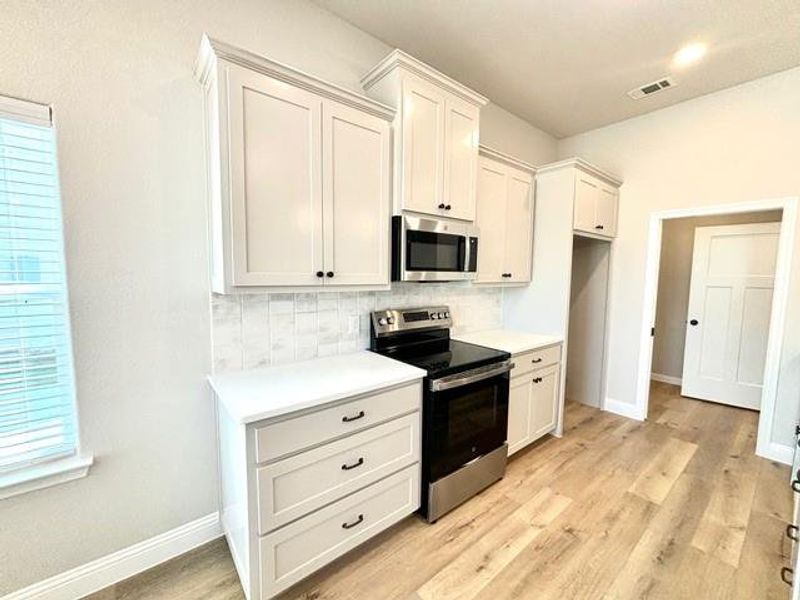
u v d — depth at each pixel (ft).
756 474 8.05
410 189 6.61
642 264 11.00
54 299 4.60
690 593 5.04
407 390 5.97
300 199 5.39
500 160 8.97
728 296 12.42
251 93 4.82
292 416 4.63
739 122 9.12
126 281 4.99
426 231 6.89
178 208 5.31
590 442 9.61
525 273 10.11
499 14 6.63
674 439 9.80
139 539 5.31
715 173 9.56
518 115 10.82
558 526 6.37
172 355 5.41
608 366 11.86
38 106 4.27
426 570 5.41
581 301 12.49
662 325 15.24
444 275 7.36
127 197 4.91
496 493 7.34
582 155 12.14
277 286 5.30
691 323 13.15
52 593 4.67
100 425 4.91
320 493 4.99
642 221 10.93
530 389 8.71
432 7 6.48
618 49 7.62
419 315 8.25
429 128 6.81
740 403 12.21
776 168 8.66
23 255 4.38
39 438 4.57
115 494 5.08
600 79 8.82
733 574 5.34
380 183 6.35
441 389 6.24
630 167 11.09
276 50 6.06
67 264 4.56
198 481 5.78
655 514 6.69
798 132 8.34
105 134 4.70
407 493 6.12
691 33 7.08
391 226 6.68
